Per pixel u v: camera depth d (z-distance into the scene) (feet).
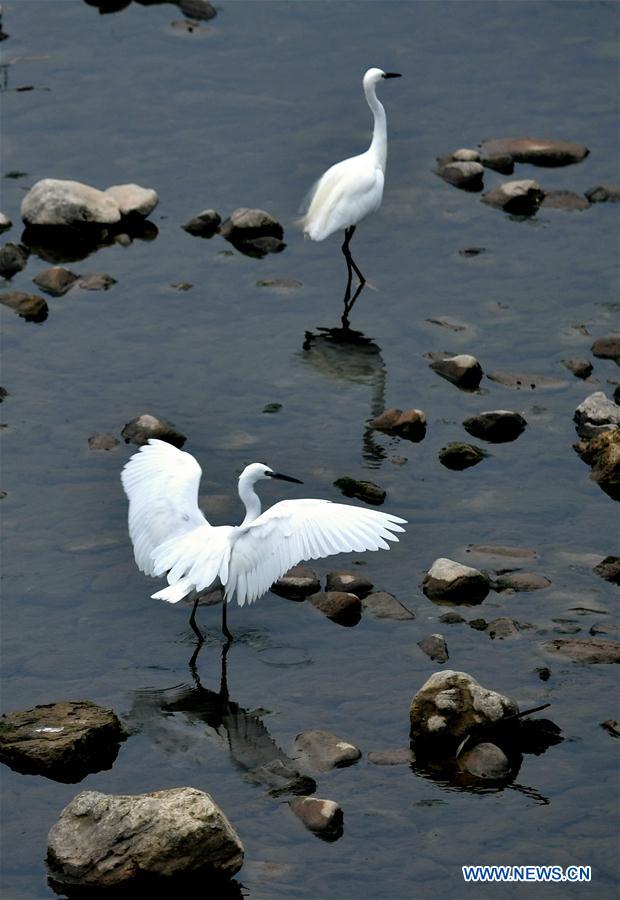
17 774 40.04
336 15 98.48
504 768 39.99
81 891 35.68
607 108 86.84
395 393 61.05
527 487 54.39
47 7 99.91
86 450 56.39
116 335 65.36
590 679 43.80
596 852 37.29
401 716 42.29
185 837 35.50
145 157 81.30
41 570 49.42
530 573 48.91
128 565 49.90
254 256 72.64
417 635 46.01
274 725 42.09
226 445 57.06
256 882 36.09
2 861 36.81
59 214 72.64
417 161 81.56
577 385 61.36
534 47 93.91
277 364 63.31
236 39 95.30
